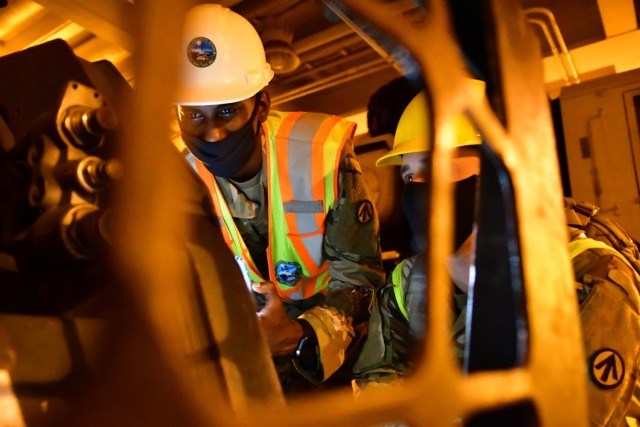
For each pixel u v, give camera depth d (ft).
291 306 6.11
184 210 1.49
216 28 4.99
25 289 1.46
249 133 5.08
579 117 9.00
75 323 1.32
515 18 2.01
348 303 4.89
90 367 1.24
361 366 4.58
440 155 1.55
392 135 6.76
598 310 2.89
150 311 1.09
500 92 1.88
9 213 1.51
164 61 1.14
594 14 8.84
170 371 1.09
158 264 1.11
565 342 1.80
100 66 1.83
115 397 1.08
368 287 5.18
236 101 4.80
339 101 10.96
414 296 4.16
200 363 1.42
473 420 1.79
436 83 1.59
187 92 4.72
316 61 9.79
